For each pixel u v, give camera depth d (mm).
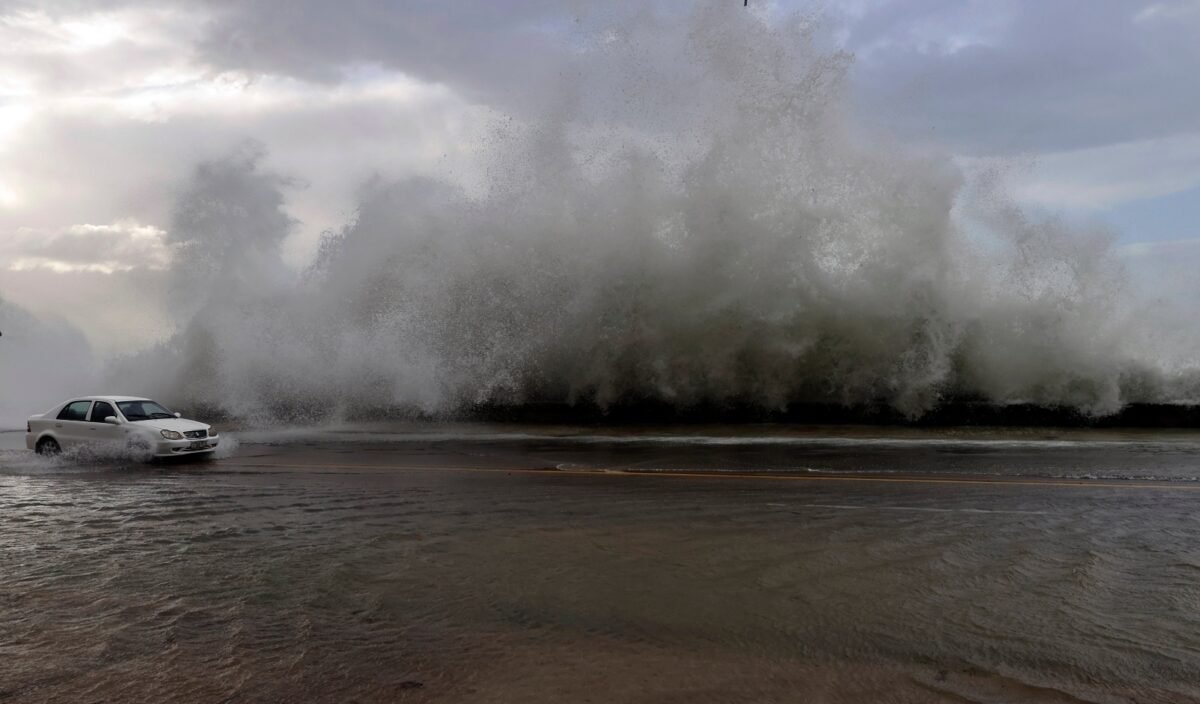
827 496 8594
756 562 6109
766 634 4629
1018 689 3881
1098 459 11180
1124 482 9297
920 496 8539
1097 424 15883
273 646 4539
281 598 5414
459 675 4105
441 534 7172
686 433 15023
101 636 4734
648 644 4500
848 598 5246
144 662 4332
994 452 11992
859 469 10477
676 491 9000
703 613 4996
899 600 5188
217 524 7832
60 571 6176
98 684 4047
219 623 4938
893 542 6613
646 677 4055
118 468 12398
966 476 9820
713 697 3818
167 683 4055
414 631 4754
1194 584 5438
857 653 4332
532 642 4551
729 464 11062
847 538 6766
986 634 4586
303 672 4168
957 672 4078
